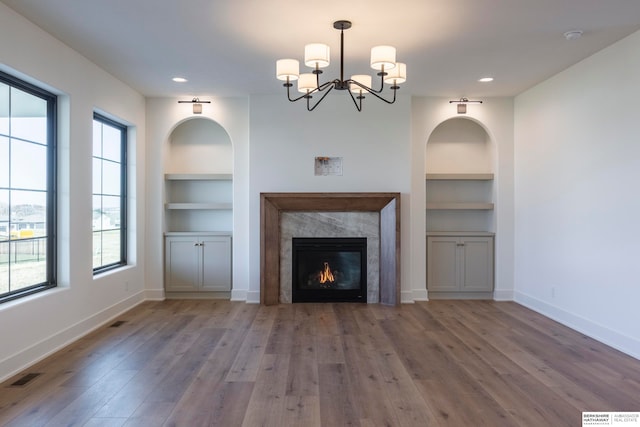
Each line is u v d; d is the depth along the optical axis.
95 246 4.57
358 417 2.50
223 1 2.94
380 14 3.14
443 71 4.48
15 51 3.09
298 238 5.49
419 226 5.59
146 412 2.55
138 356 3.51
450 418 2.49
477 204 5.71
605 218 3.87
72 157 3.84
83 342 3.86
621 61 3.65
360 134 5.47
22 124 3.40
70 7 3.02
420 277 5.61
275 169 5.46
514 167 5.59
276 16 3.18
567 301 4.46
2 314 3.00
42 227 3.66
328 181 5.47
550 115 4.74
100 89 4.34
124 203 5.25
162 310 5.06
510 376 3.12
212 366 3.30
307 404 2.66
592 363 3.38
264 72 4.51
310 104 5.46
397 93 5.41
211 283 5.64
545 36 3.56
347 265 5.60
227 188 6.00
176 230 5.98
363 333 4.18
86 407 2.61
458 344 3.85
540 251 4.98
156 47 3.79
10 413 2.53
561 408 2.62
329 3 2.97
